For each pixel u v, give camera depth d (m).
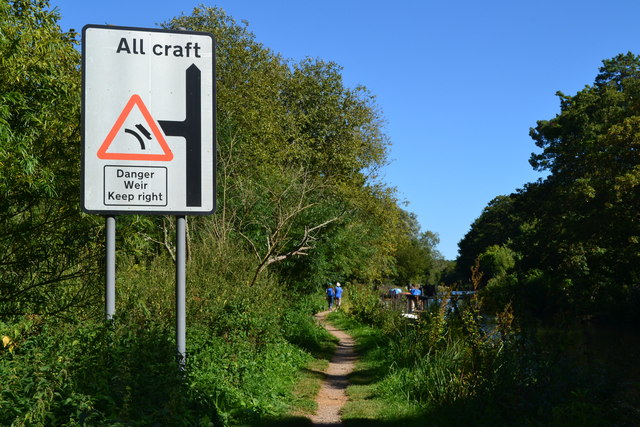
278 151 32.56
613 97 49.41
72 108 8.79
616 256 37.47
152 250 14.47
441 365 10.75
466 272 104.62
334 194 26.48
